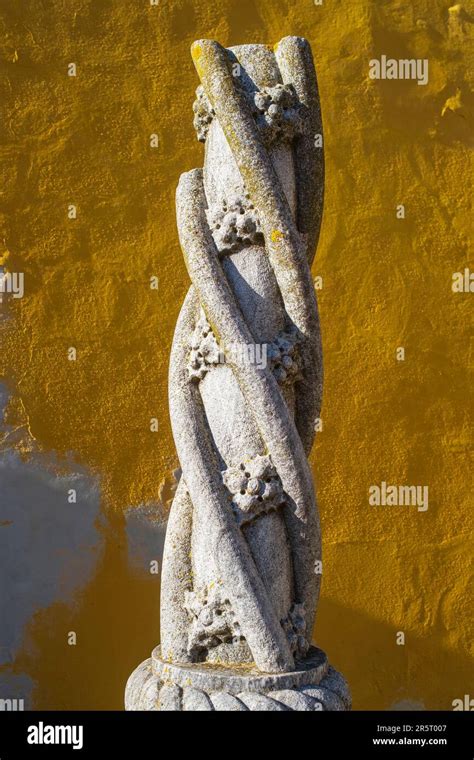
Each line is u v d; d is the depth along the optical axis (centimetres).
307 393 345
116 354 541
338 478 549
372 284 561
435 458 556
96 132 550
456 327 565
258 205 338
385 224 566
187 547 346
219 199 350
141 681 338
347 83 571
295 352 339
